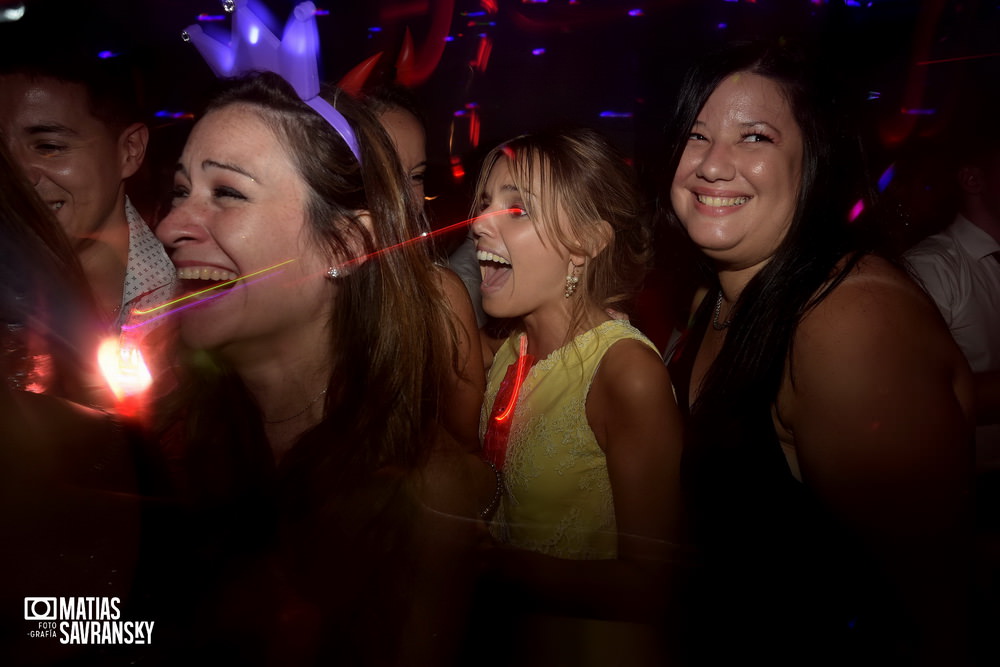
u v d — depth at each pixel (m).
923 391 1.17
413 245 1.19
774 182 1.43
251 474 1.18
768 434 1.37
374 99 2.17
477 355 1.89
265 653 1.04
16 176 0.94
